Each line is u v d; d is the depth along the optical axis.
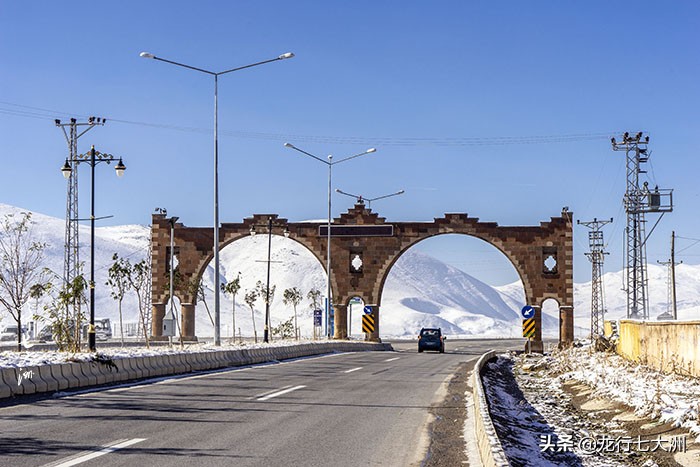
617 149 78.81
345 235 80.44
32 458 12.31
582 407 26.78
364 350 69.62
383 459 13.53
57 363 24.17
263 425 16.91
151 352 36.38
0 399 20.58
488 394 27.36
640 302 77.38
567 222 77.56
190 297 79.19
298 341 73.94
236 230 80.62
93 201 36.91
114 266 48.81
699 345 26.08
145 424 16.39
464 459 13.86
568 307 76.88
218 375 31.02
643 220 77.94
